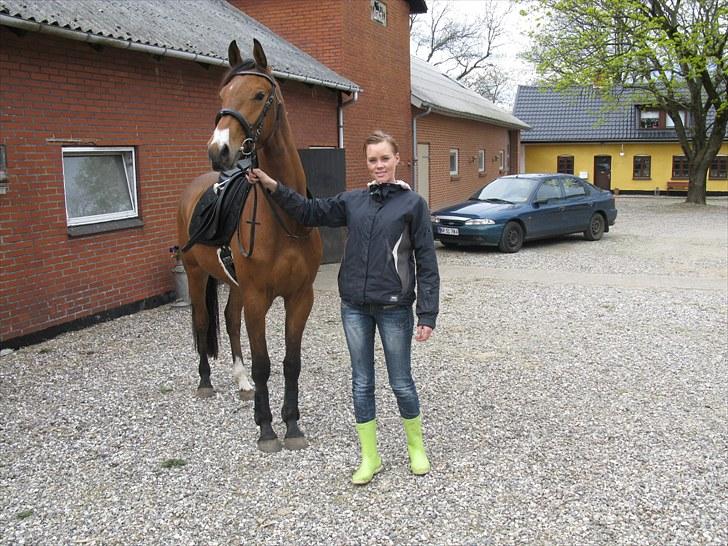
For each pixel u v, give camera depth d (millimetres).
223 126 3619
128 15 8914
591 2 22734
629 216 22703
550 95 39875
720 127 26141
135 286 8703
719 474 3959
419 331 3697
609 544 3260
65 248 7582
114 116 8242
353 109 15031
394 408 5094
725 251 13773
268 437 4391
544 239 15945
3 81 6754
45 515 3631
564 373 5930
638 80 25781
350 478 3994
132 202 8781
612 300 9039
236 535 3414
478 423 4793
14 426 4848
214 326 5477
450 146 22672
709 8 22188
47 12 7051
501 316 8195
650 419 4836
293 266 4168
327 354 6562
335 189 12250
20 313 7035
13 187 6910
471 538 3334
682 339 7047
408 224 3711
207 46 9406
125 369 6188
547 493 3764
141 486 3938
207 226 4531
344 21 14273
